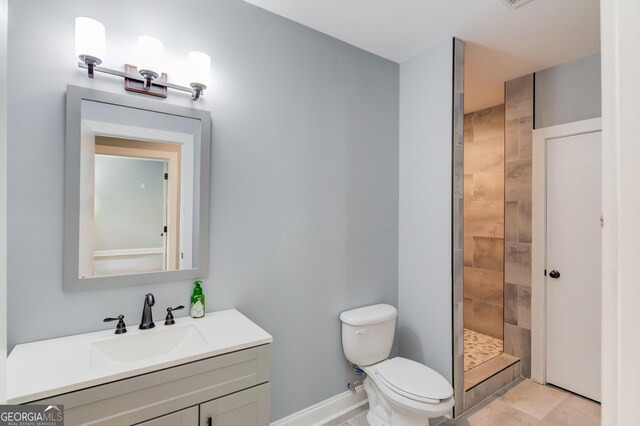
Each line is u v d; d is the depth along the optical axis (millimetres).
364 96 2387
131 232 1521
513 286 2803
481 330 3467
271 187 1951
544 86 2621
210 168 1735
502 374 2559
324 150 2178
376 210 2455
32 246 1323
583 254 2412
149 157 1564
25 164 1307
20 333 1302
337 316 2234
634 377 306
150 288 1580
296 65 2047
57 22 1358
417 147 2459
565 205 2506
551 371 2580
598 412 2234
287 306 2012
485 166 3471
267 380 1423
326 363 2180
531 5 1851
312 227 2121
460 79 2250
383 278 2490
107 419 1076
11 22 1279
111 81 1473
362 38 2232
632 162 309
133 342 1419
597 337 2340
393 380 1898
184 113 1642
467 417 2182
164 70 1596
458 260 2244
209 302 1743
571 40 2211
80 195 1402
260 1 1847
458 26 2076
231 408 1324
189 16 1672
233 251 1817
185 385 1220
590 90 2379
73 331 1405
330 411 2176
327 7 1900
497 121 3389
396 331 2572
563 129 2500
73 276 1389
